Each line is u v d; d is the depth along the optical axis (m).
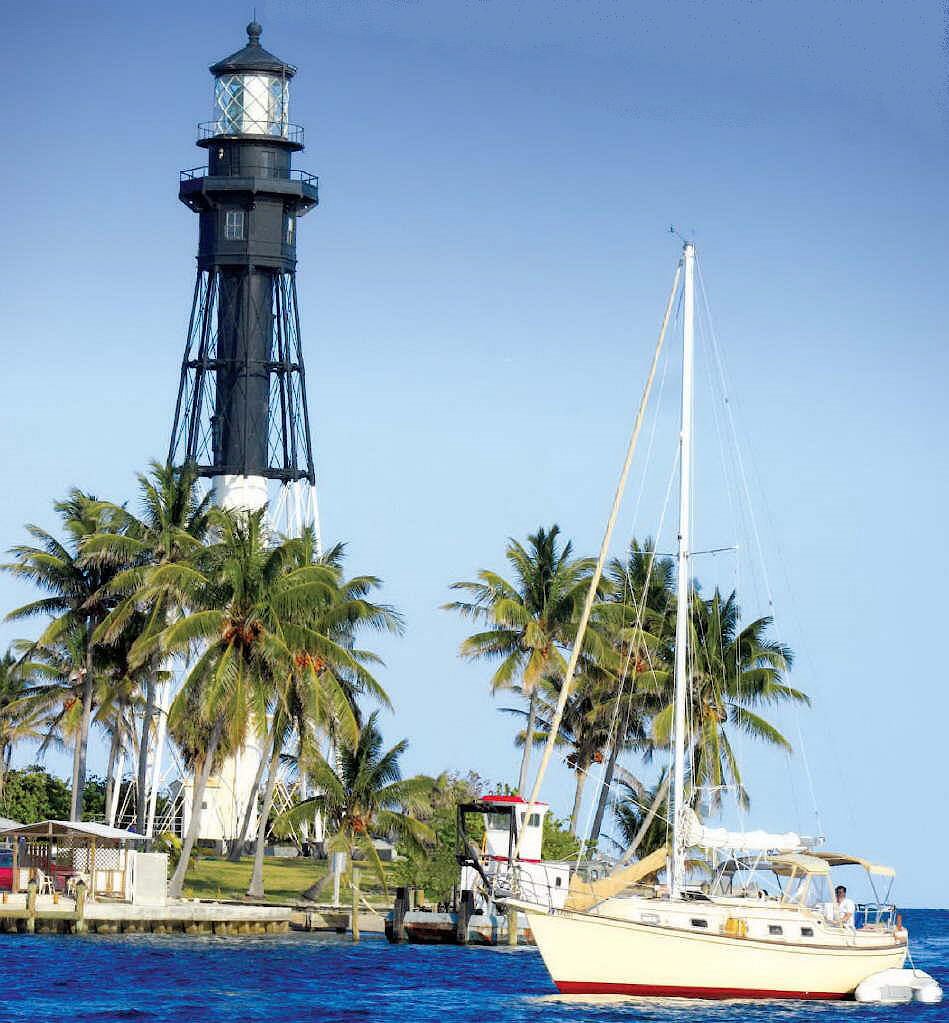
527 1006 142.50
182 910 195.00
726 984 141.12
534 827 196.25
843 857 147.75
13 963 163.25
